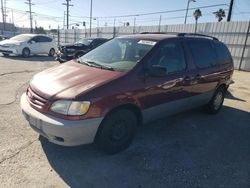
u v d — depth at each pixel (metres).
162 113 4.11
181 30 20.55
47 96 3.11
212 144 4.18
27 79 8.20
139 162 3.42
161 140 4.14
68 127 2.92
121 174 3.12
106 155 3.52
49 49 17.66
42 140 3.76
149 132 4.43
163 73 3.57
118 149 3.58
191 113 5.71
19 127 4.14
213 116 5.65
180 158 3.62
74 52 12.77
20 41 15.88
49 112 3.06
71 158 3.38
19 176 2.90
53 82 3.35
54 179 2.92
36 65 12.22
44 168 3.11
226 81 5.70
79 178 2.98
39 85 3.37
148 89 3.63
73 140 3.04
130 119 3.58
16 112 4.82
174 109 4.34
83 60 4.25
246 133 4.79
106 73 3.48
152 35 4.51
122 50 4.16
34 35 16.94
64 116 2.97
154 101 3.80
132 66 3.61
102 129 3.26
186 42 4.55
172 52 4.19
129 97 3.39
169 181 3.06
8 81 7.65
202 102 5.11
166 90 3.95
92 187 2.84
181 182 3.06
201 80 4.71
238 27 16.56
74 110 2.96
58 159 3.32
